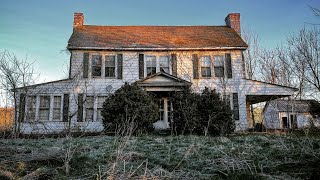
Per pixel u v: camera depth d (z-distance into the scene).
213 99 14.19
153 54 19.88
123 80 19.27
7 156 6.52
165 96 19.09
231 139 10.38
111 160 6.06
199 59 19.95
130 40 20.47
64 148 7.68
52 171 5.46
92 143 9.12
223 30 22.95
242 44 20.06
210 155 6.78
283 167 5.53
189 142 9.24
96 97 18.70
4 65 16.58
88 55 19.23
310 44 23.06
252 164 5.79
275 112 32.09
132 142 9.03
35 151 6.90
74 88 18.56
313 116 21.00
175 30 22.98
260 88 19.31
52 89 18.27
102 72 19.20
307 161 5.70
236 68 19.78
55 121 17.95
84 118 18.19
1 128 15.23
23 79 17.23
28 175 5.04
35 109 17.89
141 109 13.54
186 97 14.43
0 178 4.88
